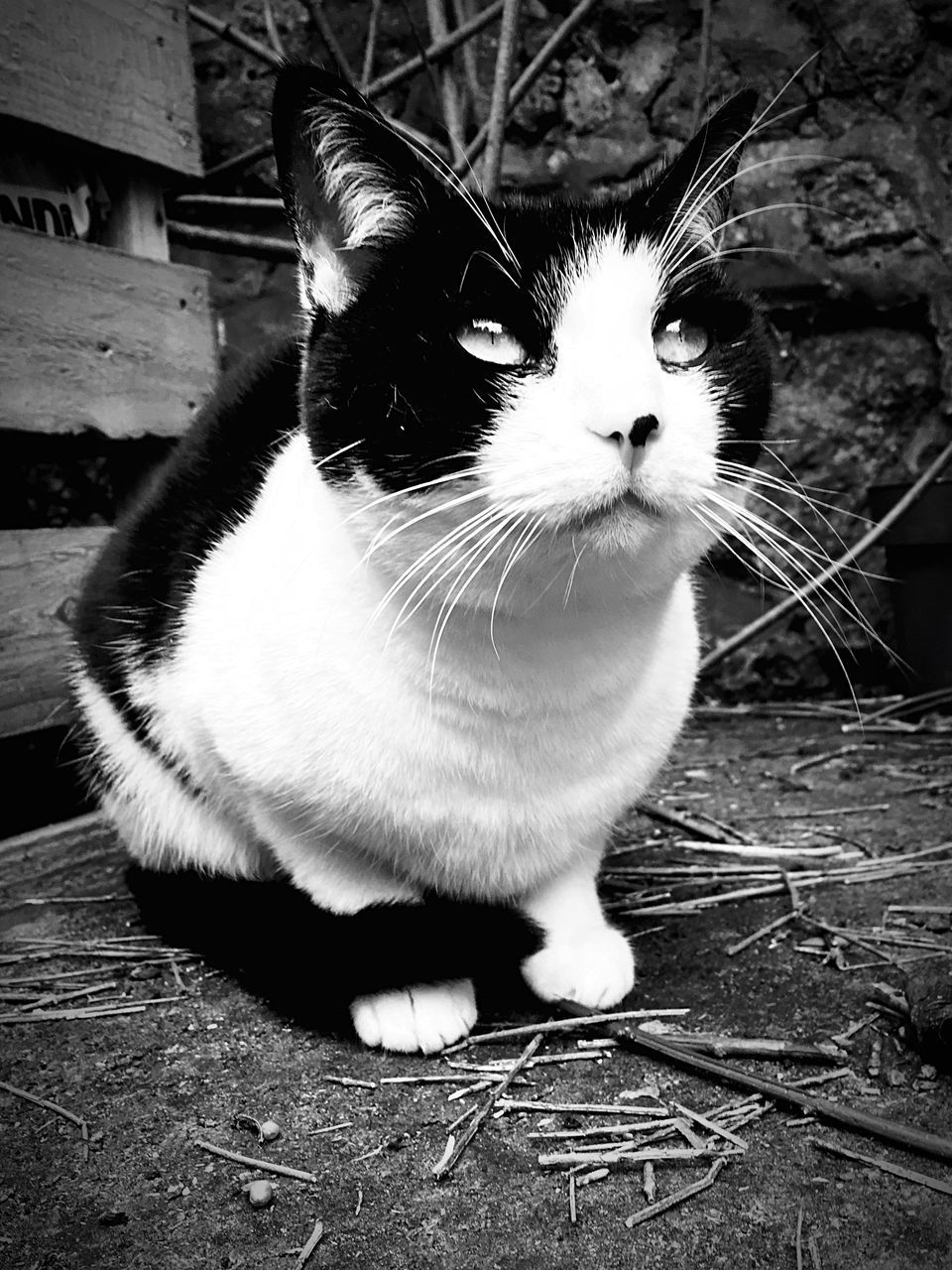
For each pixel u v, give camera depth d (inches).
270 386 17.1
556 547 11.5
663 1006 14.6
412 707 12.7
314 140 12.7
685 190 13.1
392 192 12.5
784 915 17.4
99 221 23.1
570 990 14.6
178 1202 11.0
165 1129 12.2
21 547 20.3
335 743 12.9
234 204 29.3
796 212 32.9
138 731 16.5
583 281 11.9
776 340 33.4
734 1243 10.2
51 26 20.3
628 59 33.4
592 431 11.1
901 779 24.5
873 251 33.0
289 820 14.0
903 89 33.0
